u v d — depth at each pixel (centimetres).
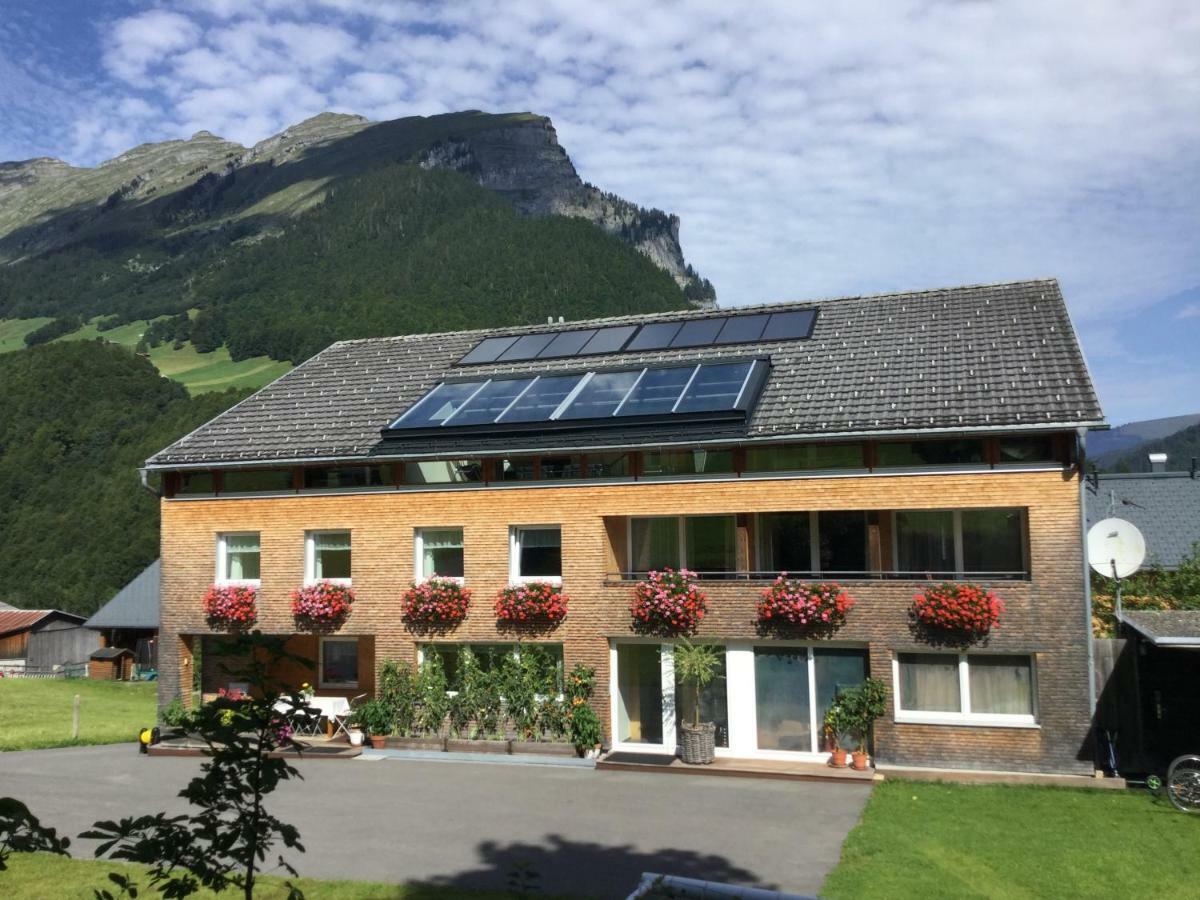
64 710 3072
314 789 1641
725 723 1845
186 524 2202
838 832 1328
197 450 2214
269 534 2141
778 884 1106
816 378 1959
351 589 2073
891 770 1669
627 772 1758
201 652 2222
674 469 1897
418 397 2281
